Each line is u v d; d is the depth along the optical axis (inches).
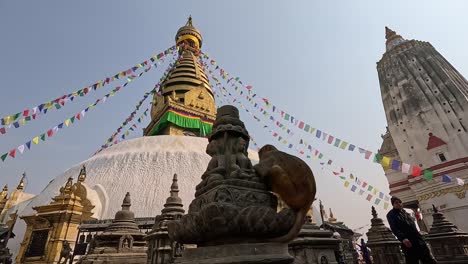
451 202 970.1
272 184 141.7
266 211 123.5
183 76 1823.3
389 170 1286.9
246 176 143.1
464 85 1178.6
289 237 127.3
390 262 514.6
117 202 811.4
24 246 690.2
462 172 980.6
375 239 545.0
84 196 783.7
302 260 324.5
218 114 175.2
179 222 145.7
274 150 151.1
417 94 1236.5
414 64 1333.7
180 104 1585.9
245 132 166.6
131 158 1016.9
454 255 534.0
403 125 1242.0
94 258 472.1
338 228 922.1
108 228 557.3
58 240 668.7
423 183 1066.1
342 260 434.9
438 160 1061.1
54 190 936.3
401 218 273.7
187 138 1247.5
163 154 1036.5
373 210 581.6
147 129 1752.0
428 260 255.0
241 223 120.6
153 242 434.0
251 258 116.7
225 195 131.3
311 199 129.3
